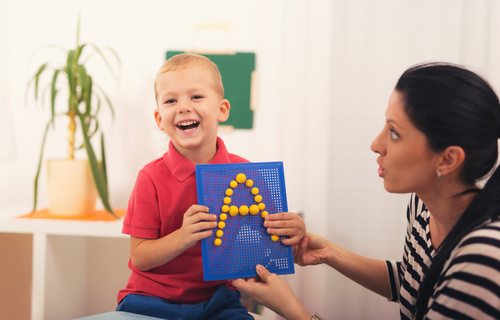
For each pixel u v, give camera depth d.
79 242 1.84
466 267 0.71
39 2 1.91
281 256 0.97
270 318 1.80
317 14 1.89
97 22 1.91
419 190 0.83
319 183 1.91
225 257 0.94
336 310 1.88
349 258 1.09
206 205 0.95
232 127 1.92
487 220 0.75
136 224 1.04
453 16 1.83
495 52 1.83
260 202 0.98
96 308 1.95
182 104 1.02
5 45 1.91
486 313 0.69
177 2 1.92
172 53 1.91
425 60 1.84
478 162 0.77
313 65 1.90
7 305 1.73
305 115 1.91
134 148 1.92
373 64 1.87
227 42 1.92
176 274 1.04
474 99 0.74
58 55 1.93
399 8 1.85
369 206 1.88
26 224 1.49
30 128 1.93
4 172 1.94
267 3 1.90
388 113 0.81
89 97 1.63
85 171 1.61
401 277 1.06
